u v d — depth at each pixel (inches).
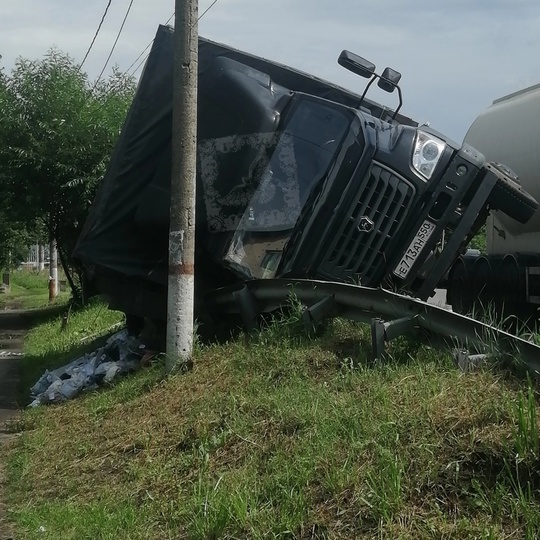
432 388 227.1
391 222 364.8
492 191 387.5
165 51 416.8
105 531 217.8
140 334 453.7
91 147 954.7
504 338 241.9
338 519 185.3
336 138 376.2
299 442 224.5
